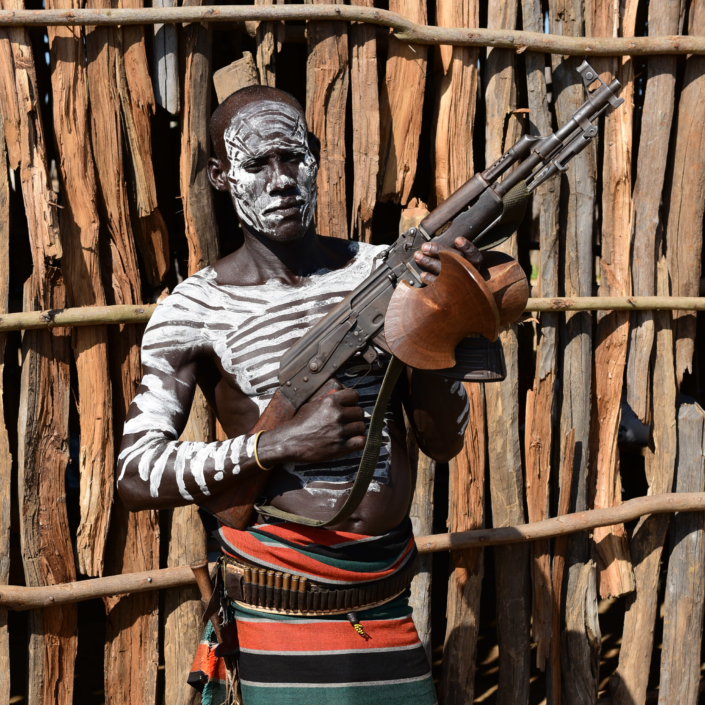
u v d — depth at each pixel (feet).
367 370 5.26
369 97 7.65
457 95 7.90
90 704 9.21
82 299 7.14
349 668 5.12
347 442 4.71
